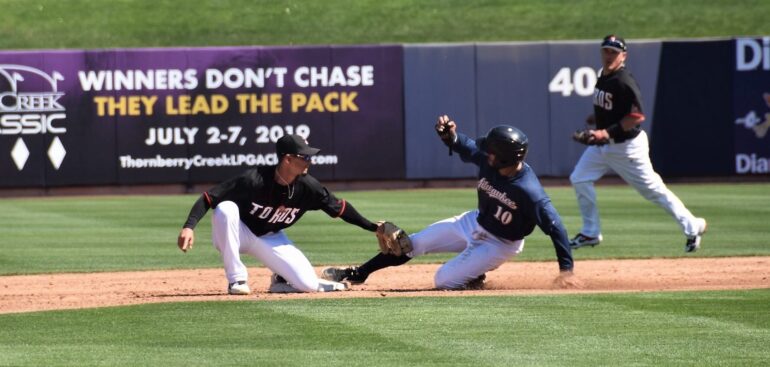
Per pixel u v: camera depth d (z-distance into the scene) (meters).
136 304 29.42
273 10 103.00
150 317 27.16
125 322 26.53
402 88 81.00
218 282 36.72
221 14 102.31
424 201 70.00
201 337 24.55
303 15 102.31
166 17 101.56
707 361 21.94
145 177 79.56
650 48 81.19
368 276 36.53
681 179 82.12
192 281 37.03
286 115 80.38
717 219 56.69
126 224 57.38
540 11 103.00
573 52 81.56
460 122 81.31
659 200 39.94
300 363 21.89
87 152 78.94
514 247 32.19
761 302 29.08
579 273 38.22
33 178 78.31
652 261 41.66
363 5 104.12
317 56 80.44
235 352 22.95
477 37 98.62
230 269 31.14
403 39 98.38
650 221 56.44
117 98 79.06
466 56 81.06
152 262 42.59
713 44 81.31
